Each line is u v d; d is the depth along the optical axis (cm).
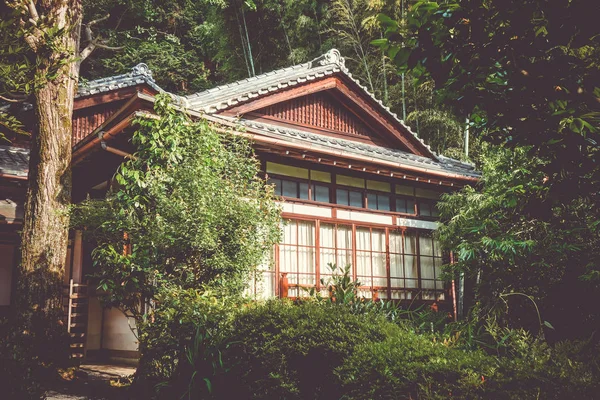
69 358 691
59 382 648
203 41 2311
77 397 570
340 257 886
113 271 552
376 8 1466
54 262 708
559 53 244
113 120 730
